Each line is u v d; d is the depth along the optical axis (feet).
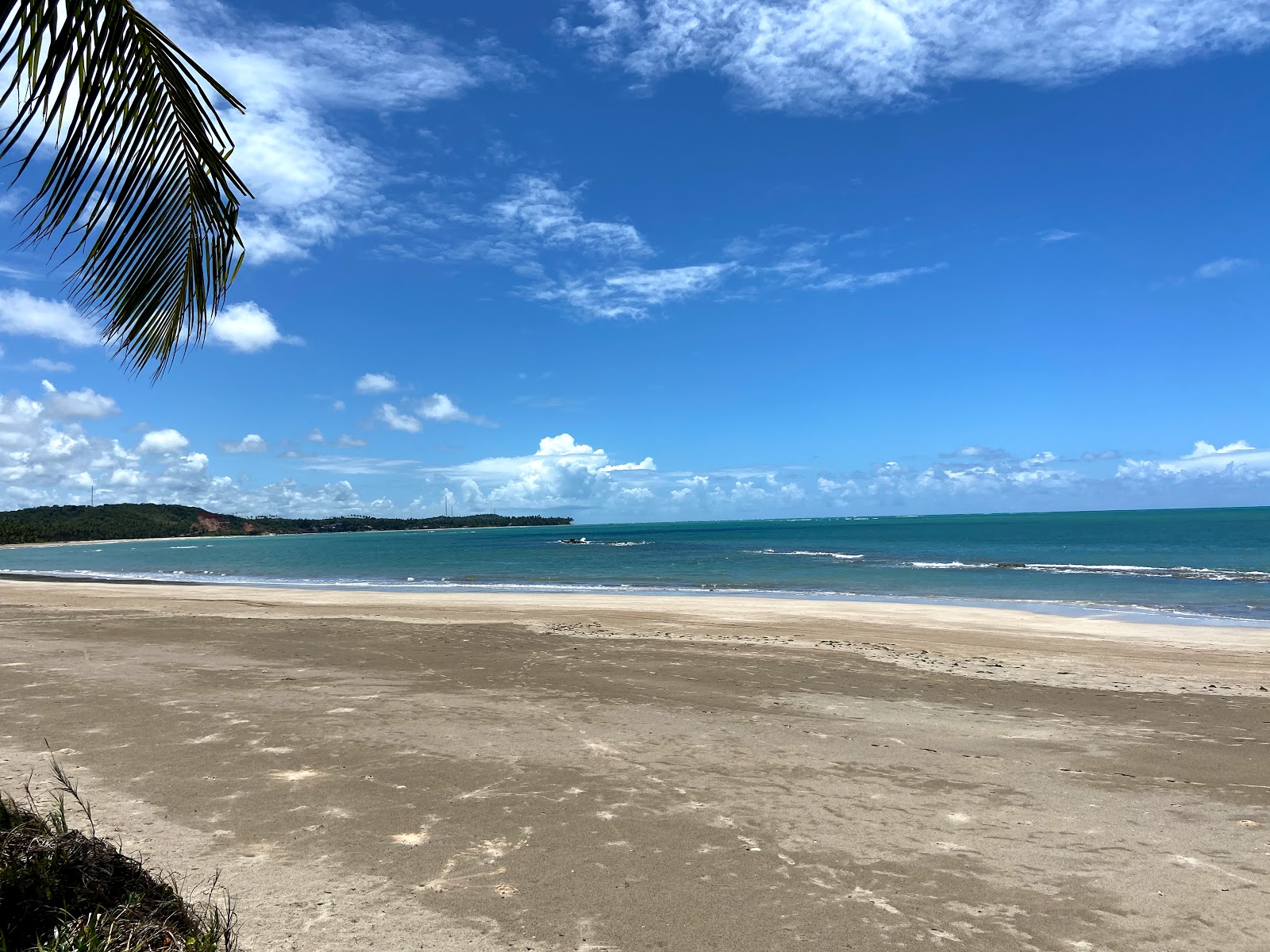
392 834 13.78
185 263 9.93
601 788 16.46
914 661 35.86
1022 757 19.51
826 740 20.76
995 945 10.22
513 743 19.85
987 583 95.45
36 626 43.96
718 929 10.50
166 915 9.45
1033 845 13.73
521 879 12.00
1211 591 82.69
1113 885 12.14
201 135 9.14
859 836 14.01
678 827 14.32
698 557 171.73
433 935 10.19
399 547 310.86
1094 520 530.27
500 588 97.66
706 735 21.09
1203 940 10.44
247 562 188.24
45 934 8.67
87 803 15.03
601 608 63.05
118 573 142.00
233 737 20.07
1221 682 31.99
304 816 14.56
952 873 12.50
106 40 8.14
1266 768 18.71
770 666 33.04
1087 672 34.22
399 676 29.14
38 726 21.02
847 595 82.17
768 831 14.16
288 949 9.71
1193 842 13.97
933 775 17.78
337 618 49.32
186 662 31.53
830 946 10.09
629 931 10.40
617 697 25.89
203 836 13.55
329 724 21.48
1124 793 16.70
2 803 11.41
